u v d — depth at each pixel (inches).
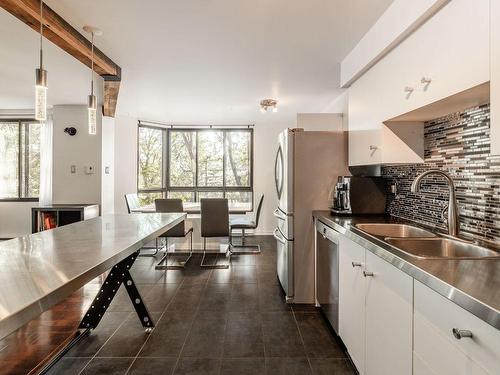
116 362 77.9
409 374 47.5
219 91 159.6
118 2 79.3
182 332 93.1
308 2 78.5
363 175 114.4
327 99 175.2
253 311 108.0
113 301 116.7
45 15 80.4
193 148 260.4
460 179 69.2
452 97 55.7
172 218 107.3
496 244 58.8
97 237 72.2
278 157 133.6
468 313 34.7
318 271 109.3
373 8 78.5
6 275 43.1
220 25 90.9
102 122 180.4
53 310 109.0
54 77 135.6
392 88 76.7
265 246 211.6
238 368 75.3
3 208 216.2
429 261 47.6
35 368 76.2
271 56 113.6
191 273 151.1
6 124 217.8
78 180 180.2
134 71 130.5
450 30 53.8
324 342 87.4
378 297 58.8
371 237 65.4
